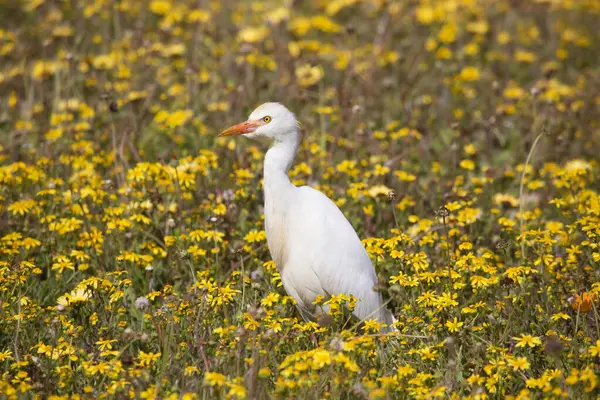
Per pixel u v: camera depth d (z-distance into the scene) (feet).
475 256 34.04
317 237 31.40
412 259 30.68
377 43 63.93
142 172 37.11
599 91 59.06
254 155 44.24
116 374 24.48
